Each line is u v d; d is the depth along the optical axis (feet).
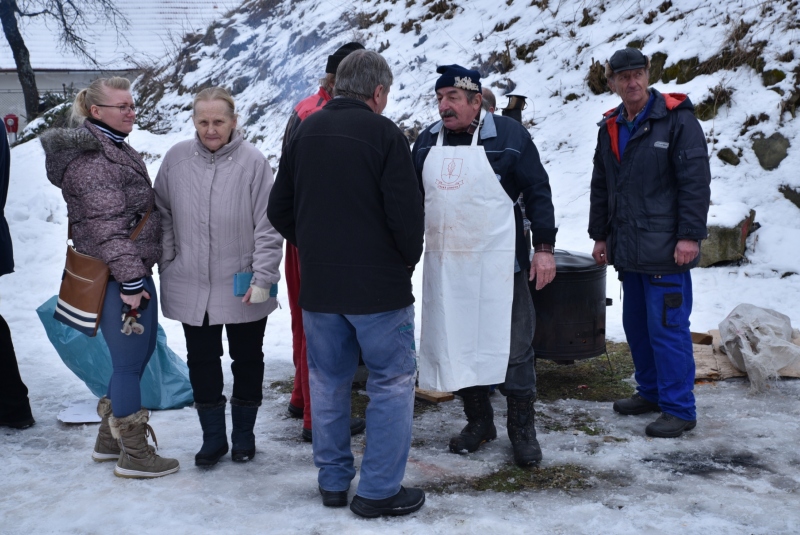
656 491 10.76
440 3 43.93
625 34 33.22
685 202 12.60
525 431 11.88
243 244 11.43
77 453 12.31
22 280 25.08
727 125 26.89
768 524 9.73
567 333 15.16
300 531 9.62
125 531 9.63
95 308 10.67
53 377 16.44
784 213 24.44
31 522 9.87
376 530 9.61
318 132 9.75
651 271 12.92
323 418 10.30
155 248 11.23
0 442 12.80
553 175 29.30
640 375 14.05
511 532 9.55
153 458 11.34
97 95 10.80
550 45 35.76
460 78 11.18
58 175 10.66
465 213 11.15
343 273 9.68
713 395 14.88
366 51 10.16
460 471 11.55
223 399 11.83
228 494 10.72
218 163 11.38
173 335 19.94
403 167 9.57
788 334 15.72
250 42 58.13
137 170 11.00
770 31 28.53
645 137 12.93
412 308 10.21
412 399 10.20
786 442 12.54
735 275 22.86
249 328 11.73
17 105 109.50
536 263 11.56
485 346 11.35
